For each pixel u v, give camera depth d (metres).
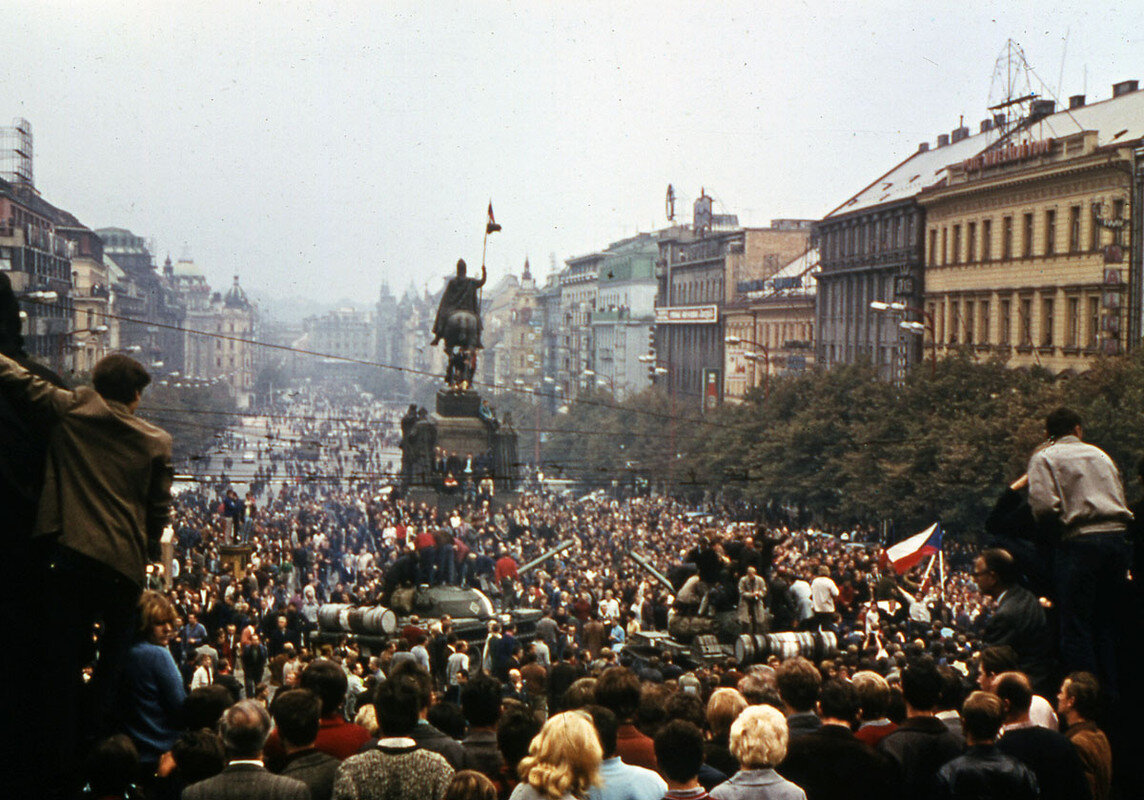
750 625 22.98
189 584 41.34
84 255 181.38
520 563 56.56
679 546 57.09
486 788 7.58
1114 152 72.81
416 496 92.25
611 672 10.38
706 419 112.19
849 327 113.62
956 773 8.49
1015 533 11.02
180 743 8.76
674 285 178.12
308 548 64.31
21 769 6.92
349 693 20.94
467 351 97.75
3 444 6.96
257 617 39.72
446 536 32.62
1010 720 9.16
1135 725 9.70
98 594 7.17
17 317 7.46
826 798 9.23
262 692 17.92
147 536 7.43
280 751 9.94
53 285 151.38
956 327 92.88
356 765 8.54
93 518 7.02
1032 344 81.75
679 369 166.25
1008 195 85.94
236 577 51.22
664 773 8.45
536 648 27.23
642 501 94.19
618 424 127.44
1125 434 54.97
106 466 7.10
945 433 65.75
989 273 88.44
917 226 99.81
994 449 61.88
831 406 81.25
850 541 67.75
